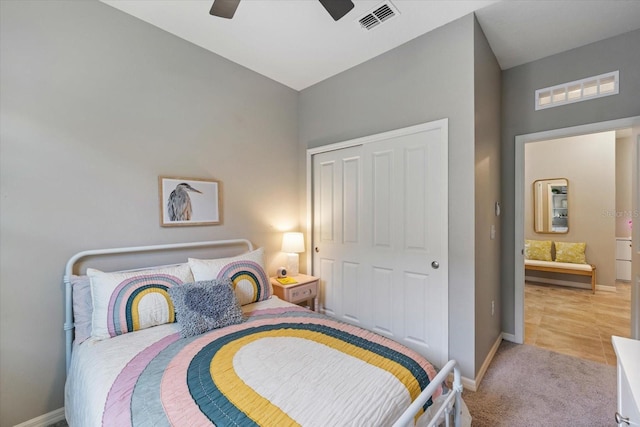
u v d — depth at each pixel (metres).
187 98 2.38
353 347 1.46
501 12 2.06
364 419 0.98
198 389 1.12
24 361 1.69
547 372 2.29
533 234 5.34
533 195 5.32
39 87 1.72
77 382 1.41
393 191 2.53
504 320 2.92
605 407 1.86
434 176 2.27
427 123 2.28
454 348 2.16
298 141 3.36
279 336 1.59
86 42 1.89
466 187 2.10
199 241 2.46
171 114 2.29
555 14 2.09
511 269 2.89
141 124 2.13
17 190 1.66
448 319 2.19
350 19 2.11
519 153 2.83
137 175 2.11
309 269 3.25
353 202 2.86
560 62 2.61
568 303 4.02
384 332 2.61
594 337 2.94
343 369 1.26
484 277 2.30
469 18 2.08
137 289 1.73
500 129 2.87
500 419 1.76
